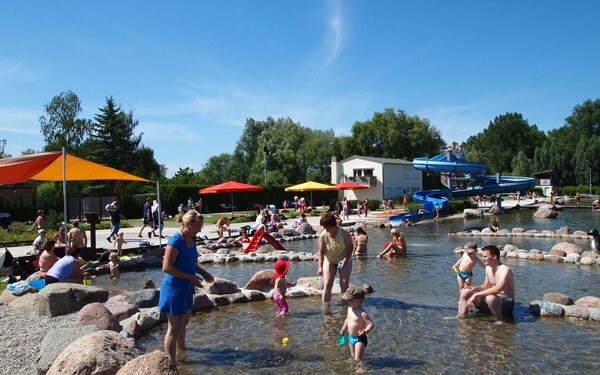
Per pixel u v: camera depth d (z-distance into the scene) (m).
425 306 8.73
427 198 35.88
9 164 12.87
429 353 6.22
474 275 11.98
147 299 8.72
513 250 15.24
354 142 79.94
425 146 78.38
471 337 6.85
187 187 45.47
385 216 37.28
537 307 8.02
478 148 132.50
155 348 6.69
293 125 83.00
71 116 60.44
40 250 12.97
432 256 15.70
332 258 9.02
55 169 14.66
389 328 7.35
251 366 5.87
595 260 12.98
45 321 7.66
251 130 97.56
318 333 7.18
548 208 32.88
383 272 12.73
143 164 65.06
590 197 66.81
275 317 8.15
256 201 52.03
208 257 15.73
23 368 5.68
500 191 38.16
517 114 112.88
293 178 76.94
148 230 27.42
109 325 6.89
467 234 22.47
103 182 50.34
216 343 6.79
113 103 57.22
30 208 34.03
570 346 6.40
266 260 15.77
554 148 85.50
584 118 101.00
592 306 8.12
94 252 15.93
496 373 5.54
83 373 4.73
